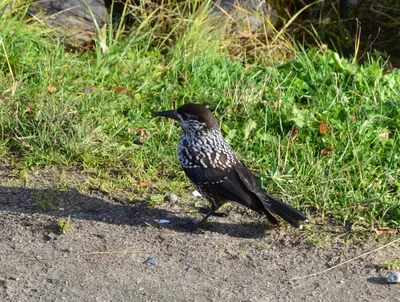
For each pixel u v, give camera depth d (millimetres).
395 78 14430
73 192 11320
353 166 11680
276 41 16766
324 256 9867
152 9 16906
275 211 10148
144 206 11047
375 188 11227
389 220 10570
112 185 11516
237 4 16641
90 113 12836
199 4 17156
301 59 14766
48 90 13602
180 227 10539
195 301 8867
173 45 16078
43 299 8836
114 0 17109
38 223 10477
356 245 10086
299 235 10328
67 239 10109
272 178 11383
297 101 13797
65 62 14562
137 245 10039
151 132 12867
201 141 10602
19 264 9516
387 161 12016
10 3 15688
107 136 12648
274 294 9055
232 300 8906
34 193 11281
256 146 12422
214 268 9570
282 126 12773
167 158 12102
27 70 14188
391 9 18438
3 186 11414
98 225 10484
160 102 13680
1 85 13578
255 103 13250
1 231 10258
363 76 14234
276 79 14227
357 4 18625
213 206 10602
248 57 16422
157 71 14859
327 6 18312
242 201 10234
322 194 10992
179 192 11445
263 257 9844
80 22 16328
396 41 18094
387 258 9805
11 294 8914
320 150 12258
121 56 15039
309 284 9273
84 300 8828
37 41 15078
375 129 12711
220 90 14055
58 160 12055
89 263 9586
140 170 11844
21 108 13000
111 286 9117
